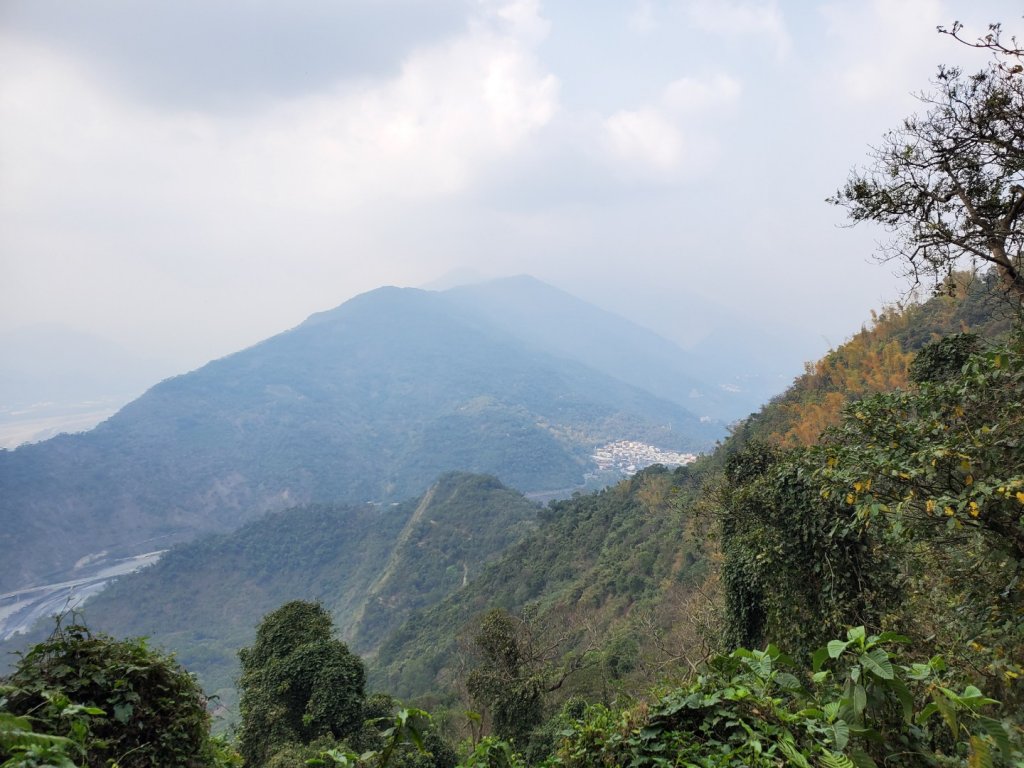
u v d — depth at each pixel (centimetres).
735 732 282
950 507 436
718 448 5144
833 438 568
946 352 1016
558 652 2898
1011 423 427
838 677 347
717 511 1203
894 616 672
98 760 324
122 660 360
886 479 483
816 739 257
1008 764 236
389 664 5725
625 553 4341
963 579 561
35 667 333
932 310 3303
